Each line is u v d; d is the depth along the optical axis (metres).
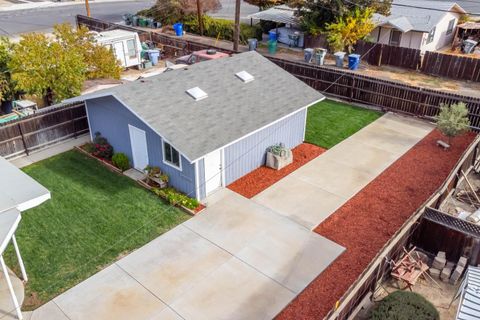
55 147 18.02
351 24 26.95
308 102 17.20
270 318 9.80
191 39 34.94
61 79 19.61
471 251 11.59
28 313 9.95
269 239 12.45
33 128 17.30
